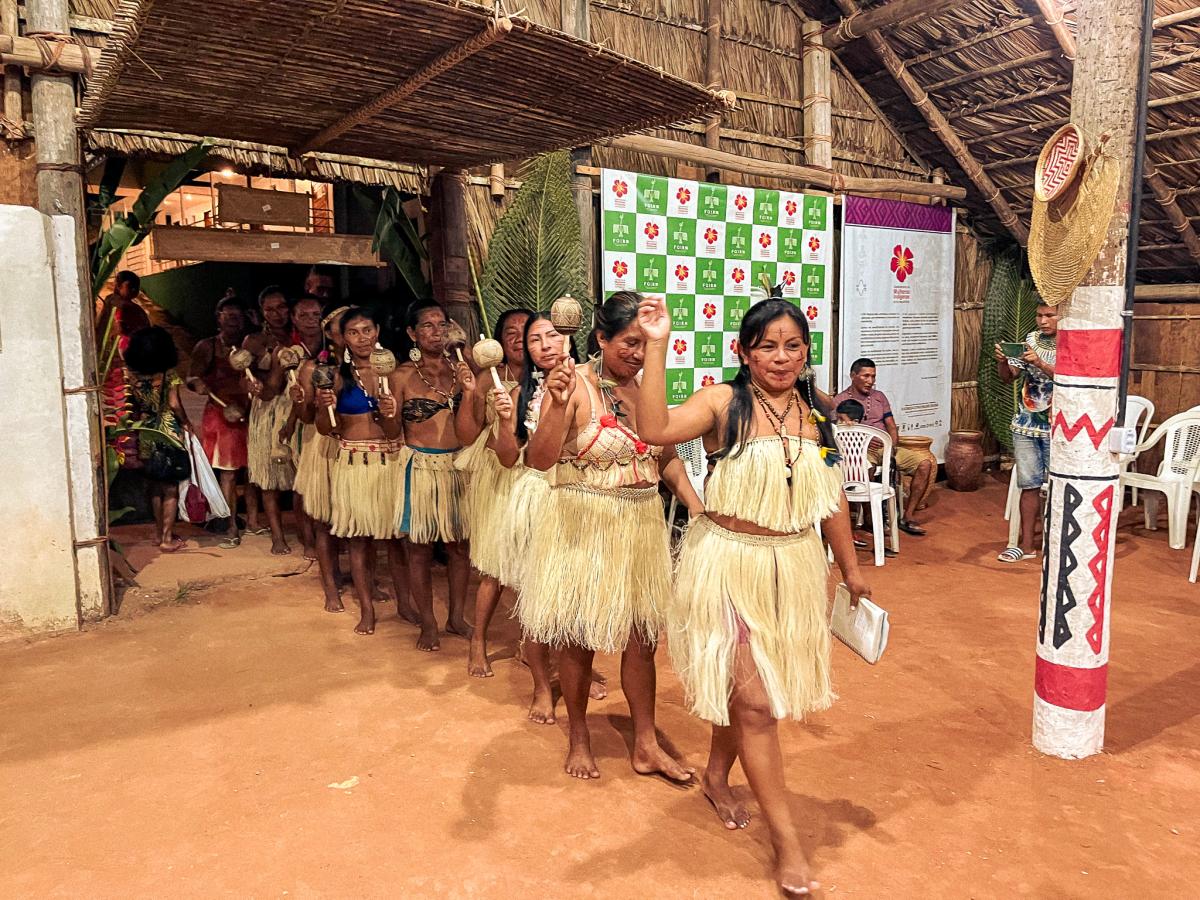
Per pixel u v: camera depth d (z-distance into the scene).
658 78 3.85
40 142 4.22
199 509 6.27
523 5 5.84
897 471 6.77
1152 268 8.13
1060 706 3.05
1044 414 5.77
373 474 4.19
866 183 7.73
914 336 8.24
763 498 2.29
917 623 4.58
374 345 4.27
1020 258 8.84
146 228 4.70
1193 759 3.06
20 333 4.07
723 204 6.81
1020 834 2.57
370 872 2.35
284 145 4.87
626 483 2.73
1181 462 6.27
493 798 2.75
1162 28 5.86
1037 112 7.09
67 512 4.26
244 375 6.02
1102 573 2.98
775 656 2.31
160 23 3.10
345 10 3.05
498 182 5.97
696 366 6.82
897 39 7.14
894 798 2.77
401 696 3.56
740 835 2.55
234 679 3.72
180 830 2.55
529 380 3.29
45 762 2.98
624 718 3.39
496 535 3.60
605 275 6.24
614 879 2.33
